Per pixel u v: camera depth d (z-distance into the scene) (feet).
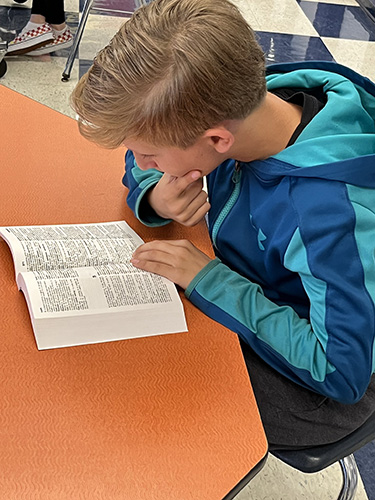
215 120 3.15
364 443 3.72
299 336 3.41
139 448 2.64
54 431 2.64
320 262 3.32
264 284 4.04
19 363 2.89
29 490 2.41
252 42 3.21
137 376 2.94
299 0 13.88
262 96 3.38
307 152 3.56
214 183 4.32
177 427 2.76
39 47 10.03
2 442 2.55
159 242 3.60
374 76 11.50
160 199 3.83
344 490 4.16
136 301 3.29
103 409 2.77
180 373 3.01
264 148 3.64
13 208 3.77
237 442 2.75
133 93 2.99
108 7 11.81
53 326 3.04
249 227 3.96
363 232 3.36
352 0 14.53
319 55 11.80
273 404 3.68
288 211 3.56
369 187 3.47
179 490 2.52
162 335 3.19
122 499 2.45
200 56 2.96
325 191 3.42
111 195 4.11
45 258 3.37
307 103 3.81
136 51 2.96
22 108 4.67
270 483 5.24
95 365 2.95
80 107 3.15
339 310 3.27
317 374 3.33
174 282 3.49
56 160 4.25
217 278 3.51
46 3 9.94
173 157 3.30
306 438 3.70
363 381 3.30
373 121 3.98
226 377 3.04
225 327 3.36
